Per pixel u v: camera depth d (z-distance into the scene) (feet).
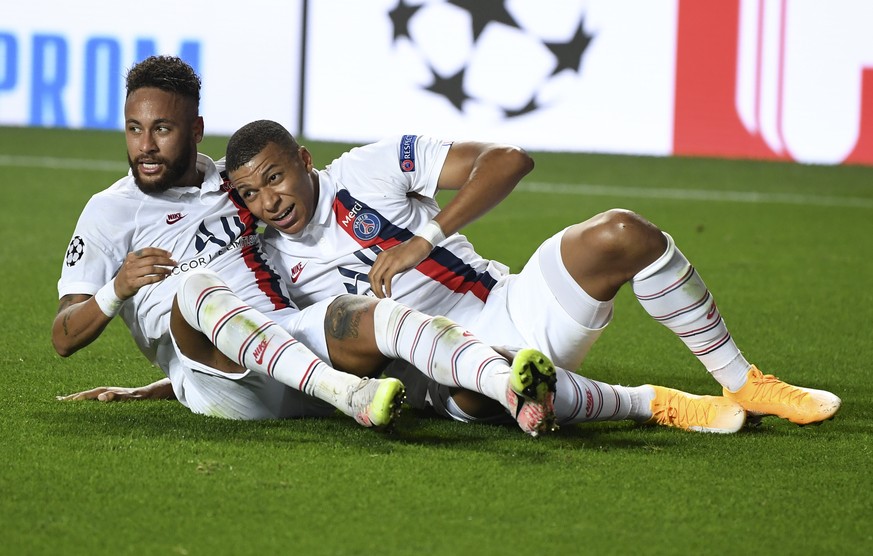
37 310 54.60
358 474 29.27
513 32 131.54
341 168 36.04
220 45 137.49
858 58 127.44
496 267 37.58
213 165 36.22
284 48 136.56
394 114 134.72
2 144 127.54
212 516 26.17
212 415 35.12
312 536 25.11
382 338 31.83
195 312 32.14
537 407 29.01
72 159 119.85
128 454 30.60
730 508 27.48
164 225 35.19
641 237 32.48
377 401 29.78
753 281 68.28
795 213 99.09
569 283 33.35
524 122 133.08
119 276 32.24
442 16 132.16
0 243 75.77
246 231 35.99
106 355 45.42
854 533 26.05
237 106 138.31
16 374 41.63
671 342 51.13
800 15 127.95
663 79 131.34
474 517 26.45
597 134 132.87
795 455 32.22
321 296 36.17
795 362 47.32
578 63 131.75
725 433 34.50
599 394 33.99
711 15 129.70
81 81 139.44
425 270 35.35
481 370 30.40
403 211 35.86
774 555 24.70
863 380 43.93
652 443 33.19
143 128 34.30
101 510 26.43
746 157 131.34
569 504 27.45
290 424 34.40
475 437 33.47
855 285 67.36
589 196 106.73
